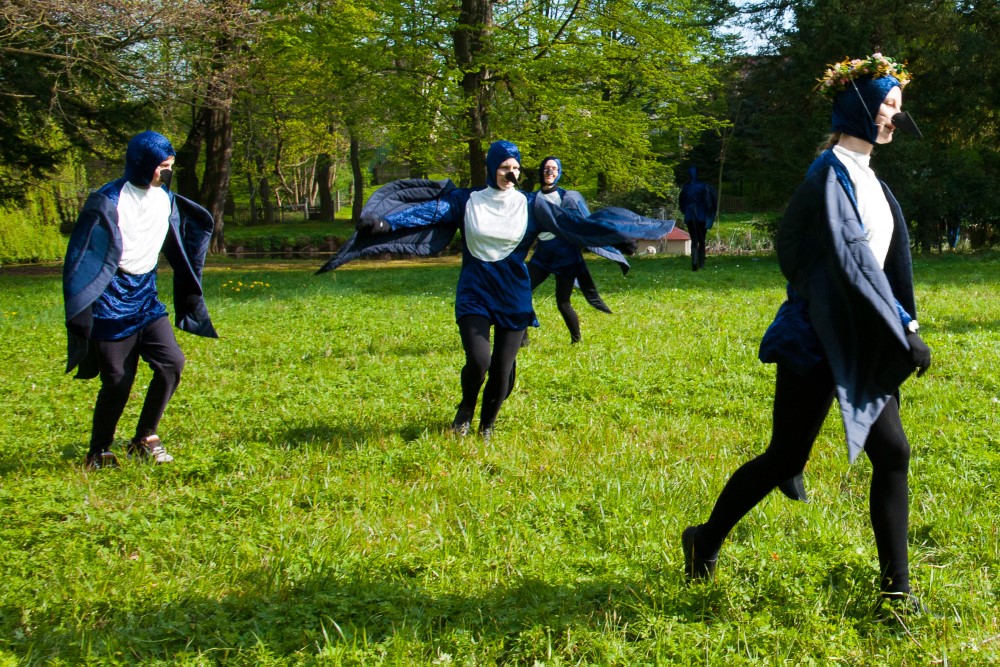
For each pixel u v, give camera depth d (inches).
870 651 130.3
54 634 141.5
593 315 511.8
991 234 1077.1
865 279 134.2
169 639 139.2
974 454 221.8
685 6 1111.6
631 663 127.8
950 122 1034.7
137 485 216.2
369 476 217.3
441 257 1256.8
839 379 133.1
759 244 1320.1
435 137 1028.5
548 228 255.3
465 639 134.2
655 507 191.8
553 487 206.8
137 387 340.2
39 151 956.6
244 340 454.6
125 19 734.5
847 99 146.3
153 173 235.0
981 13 1000.9
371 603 147.3
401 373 352.2
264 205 2347.4
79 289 221.8
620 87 1226.6
